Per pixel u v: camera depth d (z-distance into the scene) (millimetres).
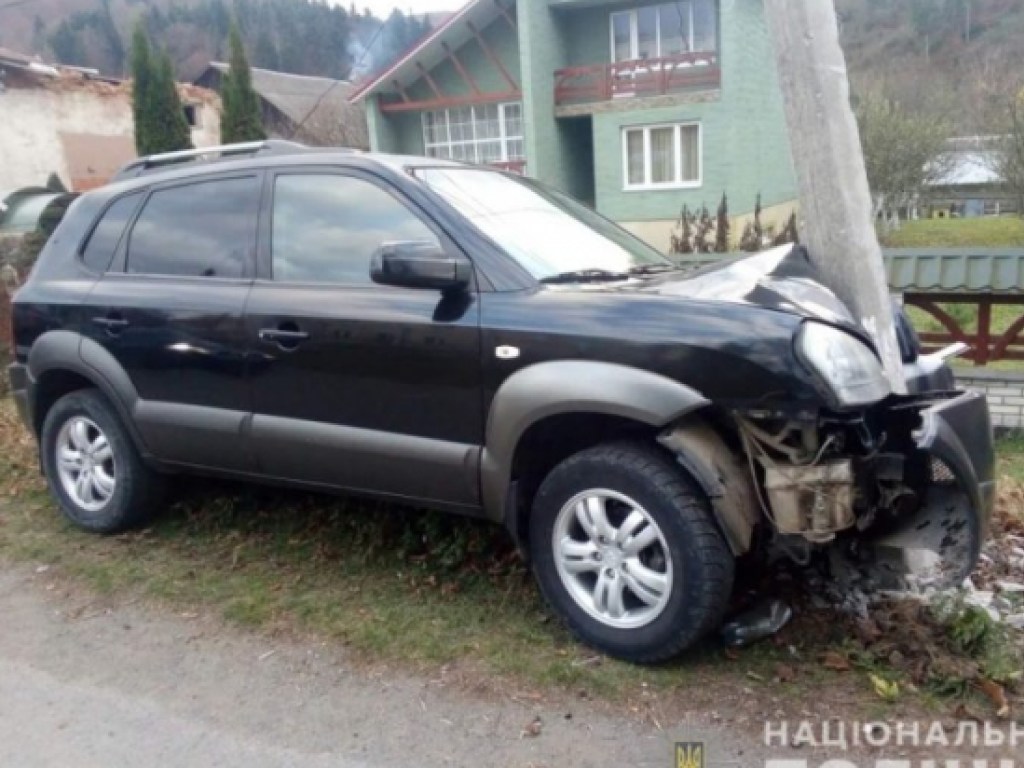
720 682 2750
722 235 18359
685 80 18828
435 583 3494
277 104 29328
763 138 20562
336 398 3279
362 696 2797
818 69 3035
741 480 2725
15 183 21016
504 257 3053
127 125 23609
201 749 2561
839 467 2600
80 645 3197
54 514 4457
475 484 3020
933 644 2844
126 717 2734
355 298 3225
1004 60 28594
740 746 2461
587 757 2449
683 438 2662
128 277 3902
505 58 21141
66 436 4211
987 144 24328
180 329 3631
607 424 2895
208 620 3334
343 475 3334
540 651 2979
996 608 3232
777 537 2871
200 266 3711
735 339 2551
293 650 3090
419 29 27344
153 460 3885
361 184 3363
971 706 2574
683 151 19344
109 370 3859
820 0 3020
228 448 3596
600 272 3273
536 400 2787
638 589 2803
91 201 4203
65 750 2576
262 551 3883
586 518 2893
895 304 3447
